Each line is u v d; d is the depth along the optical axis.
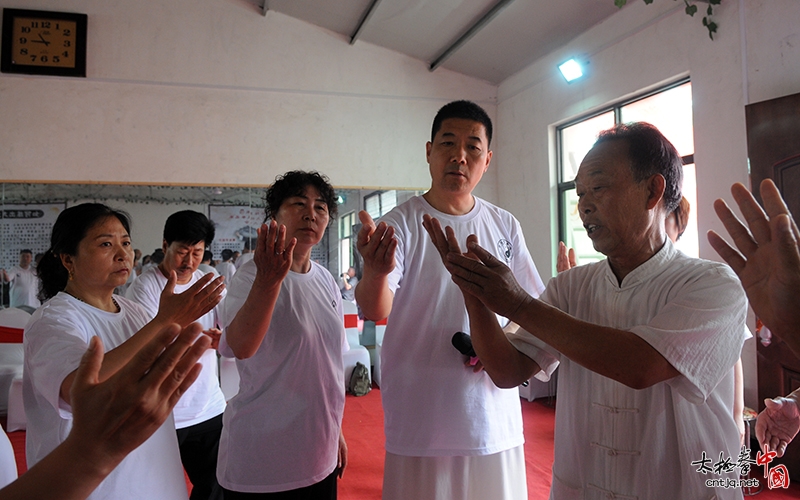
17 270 5.05
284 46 5.84
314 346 1.59
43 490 0.57
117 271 1.34
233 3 5.71
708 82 3.67
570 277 1.24
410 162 6.15
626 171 1.03
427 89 6.21
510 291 0.98
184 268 2.41
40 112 5.19
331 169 5.93
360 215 1.35
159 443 1.31
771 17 3.27
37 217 5.13
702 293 0.95
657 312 1.03
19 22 5.17
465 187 1.67
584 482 1.08
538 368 1.21
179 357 0.59
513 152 5.99
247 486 1.50
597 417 1.07
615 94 4.51
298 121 5.85
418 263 1.61
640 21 4.23
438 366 1.56
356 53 6.04
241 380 1.60
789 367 3.01
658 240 1.08
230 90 5.67
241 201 5.64
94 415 0.58
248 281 1.64
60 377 1.06
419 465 1.55
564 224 5.31
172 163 5.49
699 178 3.71
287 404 1.54
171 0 5.55
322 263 5.82
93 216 1.33
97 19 5.36
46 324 1.18
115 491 1.18
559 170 5.37
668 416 0.99
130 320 1.41
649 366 0.89
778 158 3.11
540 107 5.51
